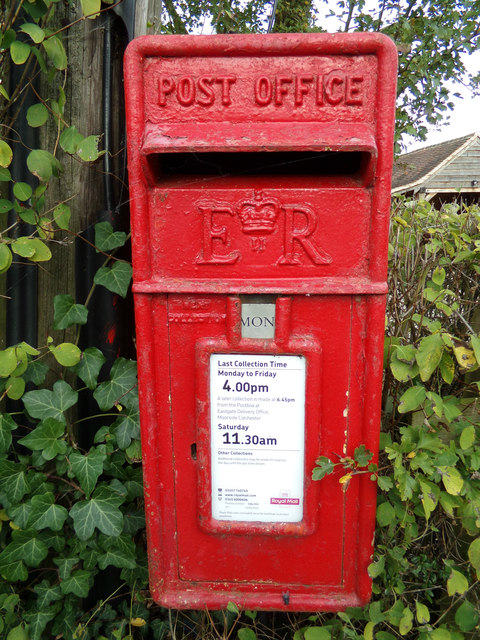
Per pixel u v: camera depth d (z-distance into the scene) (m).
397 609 1.39
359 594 1.36
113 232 1.58
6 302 1.68
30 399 1.54
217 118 1.12
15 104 1.58
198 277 1.20
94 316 1.67
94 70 1.61
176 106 1.12
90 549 1.61
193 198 1.16
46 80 1.60
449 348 1.47
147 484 1.32
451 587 1.35
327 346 1.22
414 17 3.90
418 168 12.20
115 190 1.64
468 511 1.40
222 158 1.34
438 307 1.54
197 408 1.25
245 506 1.32
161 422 1.30
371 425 1.25
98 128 1.63
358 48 1.07
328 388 1.25
